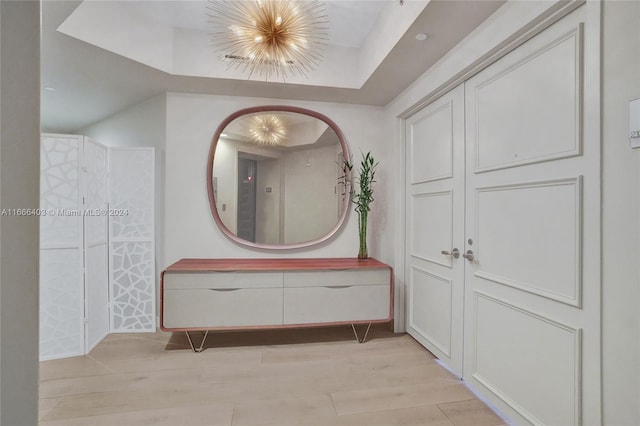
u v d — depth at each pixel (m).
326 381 2.00
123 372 2.08
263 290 2.40
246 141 2.87
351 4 2.11
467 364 1.98
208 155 2.82
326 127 2.97
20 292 0.35
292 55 2.20
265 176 2.90
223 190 2.84
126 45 2.18
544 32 1.44
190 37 2.46
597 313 1.18
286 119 2.92
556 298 1.36
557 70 1.38
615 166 1.12
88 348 2.36
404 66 2.24
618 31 1.10
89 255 2.40
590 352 1.21
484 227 1.84
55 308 2.26
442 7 1.61
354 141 3.03
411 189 2.71
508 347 1.65
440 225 2.29
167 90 2.75
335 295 2.50
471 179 1.95
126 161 2.70
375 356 2.35
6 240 0.34
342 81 2.64
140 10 2.24
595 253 1.19
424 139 2.50
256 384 1.95
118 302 2.71
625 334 1.08
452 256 2.12
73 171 2.33
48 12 1.71
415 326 2.65
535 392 1.48
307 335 2.75
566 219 1.33
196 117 2.80
